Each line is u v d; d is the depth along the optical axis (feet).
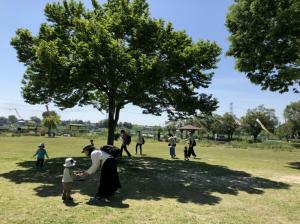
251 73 85.56
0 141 124.67
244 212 29.25
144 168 55.36
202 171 54.80
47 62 45.37
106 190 31.17
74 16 59.16
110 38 47.09
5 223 23.73
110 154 31.65
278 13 72.23
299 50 74.64
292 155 102.42
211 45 58.95
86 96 66.64
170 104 65.92
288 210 30.45
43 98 62.28
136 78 45.96
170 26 57.82
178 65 55.83
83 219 24.95
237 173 54.08
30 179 42.50
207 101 62.85
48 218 25.04
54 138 165.78
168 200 32.78
